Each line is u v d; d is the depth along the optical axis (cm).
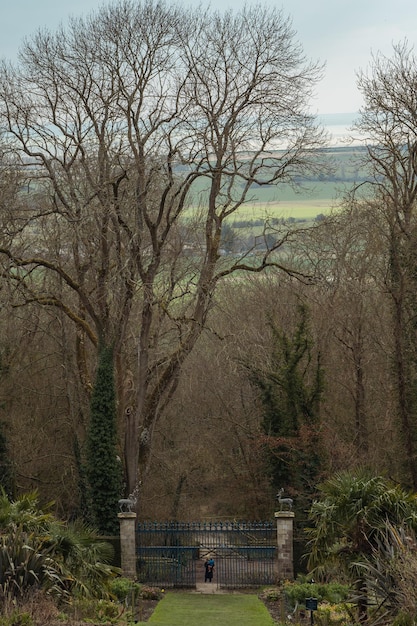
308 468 4672
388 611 2325
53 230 4991
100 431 4647
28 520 2816
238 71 4616
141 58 4516
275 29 4622
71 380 5634
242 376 5456
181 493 5931
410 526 2853
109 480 4616
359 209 5434
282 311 6053
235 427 5719
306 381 5462
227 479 5956
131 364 5691
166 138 4569
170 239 5062
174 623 3262
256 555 4441
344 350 5562
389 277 4841
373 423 5388
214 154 4712
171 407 6106
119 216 4494
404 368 4566
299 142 4672
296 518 4559
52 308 5438
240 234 6228
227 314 5744
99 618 2759
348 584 3369
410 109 4856
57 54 4556
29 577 2600
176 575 4259
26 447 5459
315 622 2958
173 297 4888
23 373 5741
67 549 2831
